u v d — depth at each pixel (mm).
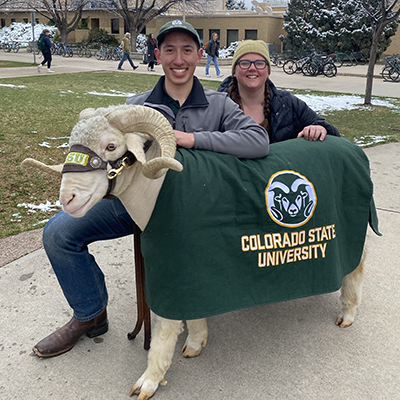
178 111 2590
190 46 2486
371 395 2502
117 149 2045
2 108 8922
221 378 2617
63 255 2553
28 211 4703
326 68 21844
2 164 5684
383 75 20172
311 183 2520
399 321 3191
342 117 10719
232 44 33250
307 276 2547
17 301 3297
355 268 2846
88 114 2158
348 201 2738
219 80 17594
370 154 7398
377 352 2863
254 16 34562
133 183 2219
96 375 2633
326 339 2984
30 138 6781
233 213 2350
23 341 2896
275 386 2559
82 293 2695
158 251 2270
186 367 2705
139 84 15242
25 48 37562
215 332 3047
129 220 2562
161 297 2283
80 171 1976
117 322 3123
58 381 2578
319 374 2658
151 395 2447
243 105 3354
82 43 35844
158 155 2262
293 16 30703
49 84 13992
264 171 2447
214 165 2340
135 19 32688
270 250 2428
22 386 2537
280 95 3295
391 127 9695
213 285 2295
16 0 36406
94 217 2496
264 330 3078
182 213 2238
